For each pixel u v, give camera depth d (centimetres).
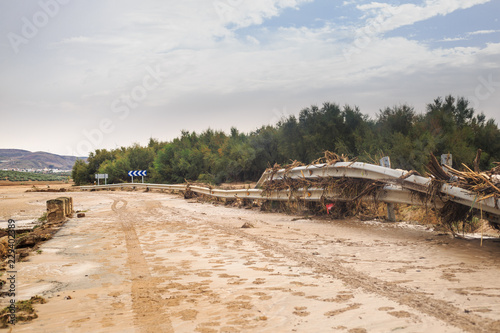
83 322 403
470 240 849
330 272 591
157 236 1010
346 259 687
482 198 743
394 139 1856
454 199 831
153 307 446
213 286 529
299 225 1193
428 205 914
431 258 684
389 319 388
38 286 557
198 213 1631
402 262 656
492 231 959
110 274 616
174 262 693
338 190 1266
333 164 1276
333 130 2262
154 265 672
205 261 695
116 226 1236
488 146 1880
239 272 606
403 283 522
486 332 349
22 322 406
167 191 3662
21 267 676
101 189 4753
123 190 4497
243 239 932
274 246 829
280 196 1614
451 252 732
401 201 1020
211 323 392
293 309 427
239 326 383
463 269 598
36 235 1012
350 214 1308
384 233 986
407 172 969
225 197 2092
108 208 1972
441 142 1769
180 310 433
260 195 1734
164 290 515
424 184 898
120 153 6731
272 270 613
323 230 1070
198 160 4431
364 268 615
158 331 374
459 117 1980
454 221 885
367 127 2202
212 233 1041
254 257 720
